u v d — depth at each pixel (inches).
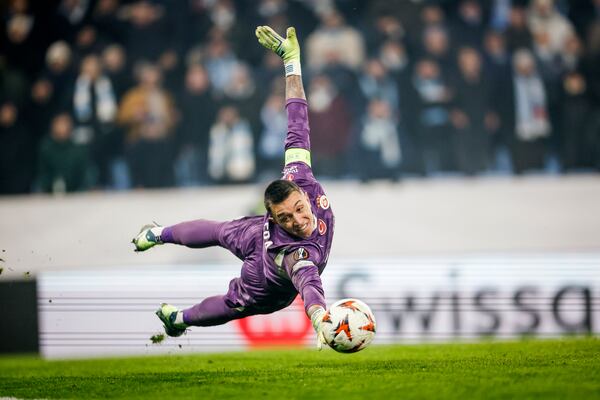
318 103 1872.5
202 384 884.0
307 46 2006.6
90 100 1947.6
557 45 1985.7
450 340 1465.3
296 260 779.4
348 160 1865.2
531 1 2010.3
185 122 1915.6
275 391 816.9
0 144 1947.6
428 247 1678.2
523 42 1955.0
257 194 1770.4
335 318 728.3
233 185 1881.2
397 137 1870.1
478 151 1872.5
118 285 1520.7
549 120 1923.0
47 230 1759.4
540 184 1745.8
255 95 1908.2
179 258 1669.5
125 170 1909.4
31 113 1974.7
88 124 1936.5
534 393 748.6
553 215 1704.0
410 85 1888.5
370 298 1510.8
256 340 1446.9
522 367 904.3
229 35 2005.4
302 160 879.1
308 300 740.0
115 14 2057.1
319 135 1862.7
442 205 1722.4
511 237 1680.6
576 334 1471.5
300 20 2053.4
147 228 934.4
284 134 1891.0
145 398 812.0
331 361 1063.6
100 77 1967.3
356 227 1697.8
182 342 1464.1
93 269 1566.2
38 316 1520.7
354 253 1676.9
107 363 1197.7
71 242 1738.4
